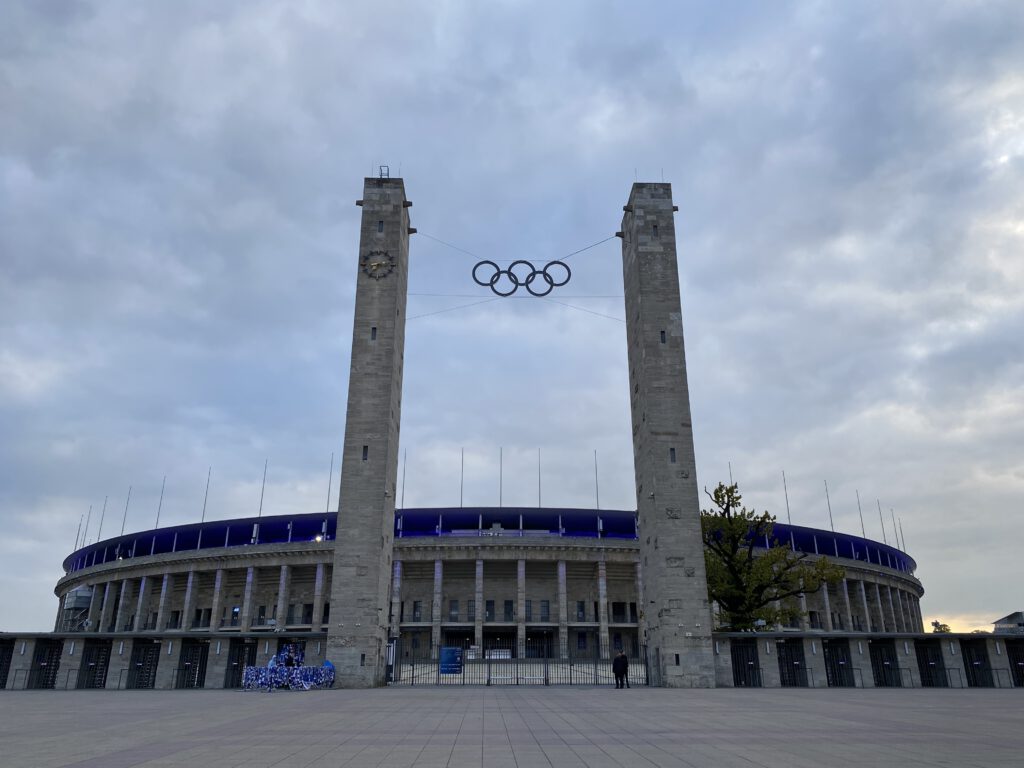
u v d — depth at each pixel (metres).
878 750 16.45
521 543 94.69
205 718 25.08
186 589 102.12
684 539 52.72
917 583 131.00
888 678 50.19
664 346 57.53
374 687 49.12
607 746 17.38
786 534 107.25
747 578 60.78
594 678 59.41
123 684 47.50
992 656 49.41
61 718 25.20
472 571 98.69
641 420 58.22
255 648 50.38
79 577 118.62
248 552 96.56
